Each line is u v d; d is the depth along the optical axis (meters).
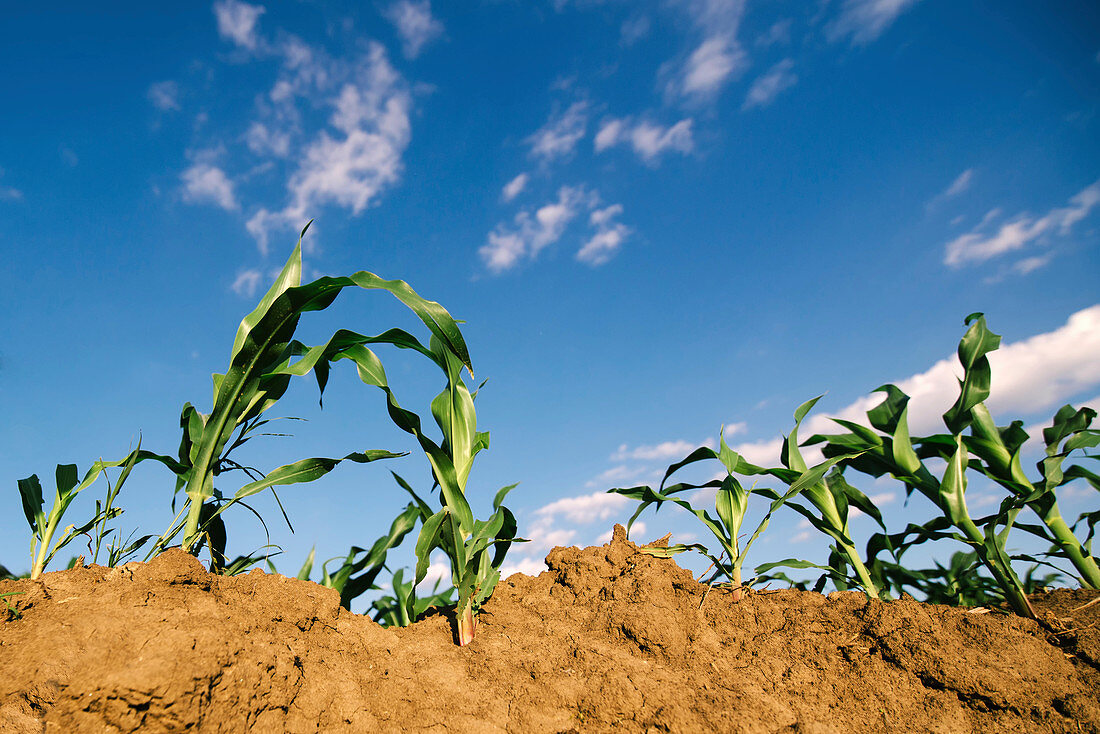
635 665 1.83
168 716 1.31
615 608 2.11
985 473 2.57
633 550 2.46
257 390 2.01
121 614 1.53
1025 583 2.63
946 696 1.83
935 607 2.17
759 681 1.87
